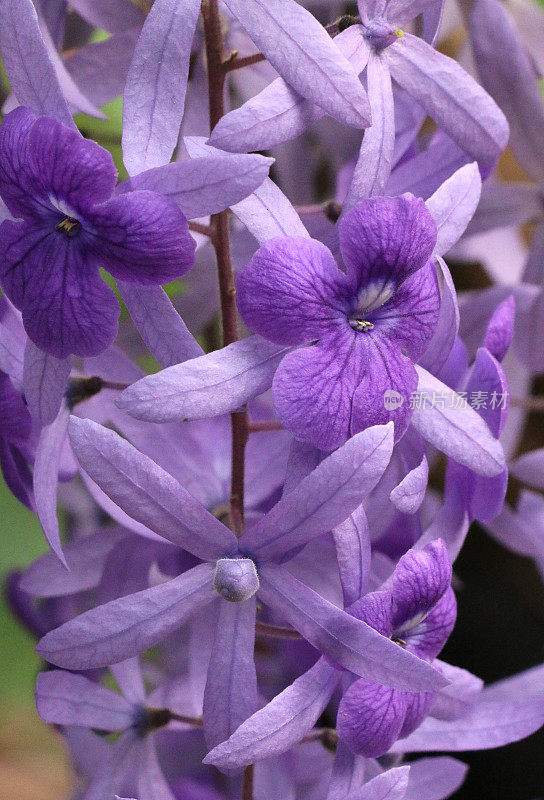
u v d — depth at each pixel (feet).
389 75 0.64
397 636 0.66
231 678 0.63
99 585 0.71
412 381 0.62
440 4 0.65
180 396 0.60
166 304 0.61
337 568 0.70
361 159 0.63
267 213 0.62
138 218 0.60
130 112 0.61
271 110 0.61
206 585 0.63
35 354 0.64
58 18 0.73
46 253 0.62
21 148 0.61
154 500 0.62
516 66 0.77
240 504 0.69
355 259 0.61
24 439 0.67
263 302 0.60
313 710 0.63
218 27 0.64
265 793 0.73
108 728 0.73
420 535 0.68
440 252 0.64
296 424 0.60
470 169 0.65
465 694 0.69
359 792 0.63
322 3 0.78
